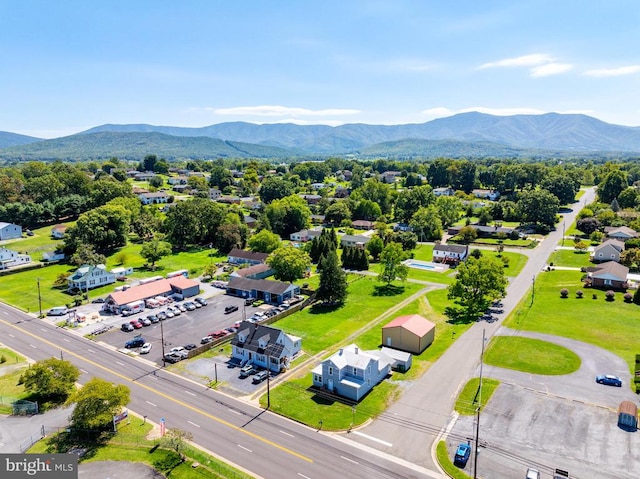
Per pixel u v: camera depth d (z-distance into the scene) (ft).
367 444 152.25
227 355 225.15
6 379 199.52
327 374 189.57
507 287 326.24
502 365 205.77
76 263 388.16
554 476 132.67
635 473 134.92
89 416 152.76
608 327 244.42
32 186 604.08
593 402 173.47
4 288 337.11
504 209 592.19
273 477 135.85
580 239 462.19
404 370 205.05
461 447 143.74
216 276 370.12
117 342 240.32
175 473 137.80
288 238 532.32
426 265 405.18
